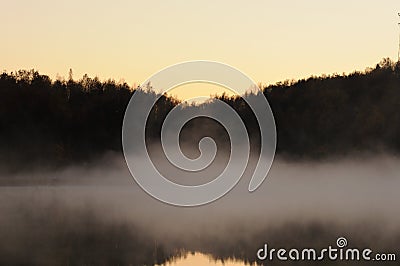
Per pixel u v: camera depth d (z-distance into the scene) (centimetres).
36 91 6438
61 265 2097
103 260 2175
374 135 6594
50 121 6384
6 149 6225
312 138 6334
